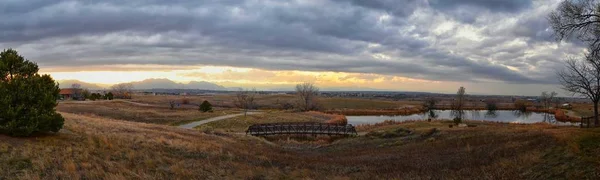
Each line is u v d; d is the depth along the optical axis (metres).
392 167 18.95
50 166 14.77
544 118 83.25
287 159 22.88
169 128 36.81
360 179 16.08
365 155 25.95
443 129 36.09
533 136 21.70
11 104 19.00
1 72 19.80
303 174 17.16
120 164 16.30
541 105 125.12
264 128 44.38
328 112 90.12
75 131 23.20
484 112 106.62
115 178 13.90
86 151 17.56
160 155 19.30
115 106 74.81
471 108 118.62
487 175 14.65
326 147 34.56
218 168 17.53
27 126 18.80
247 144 32.16
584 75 40.66
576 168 13.32
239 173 16.78
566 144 16.30
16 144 17.30
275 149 31.05
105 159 17.00
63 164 14.87
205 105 73.31
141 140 23.30
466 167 16.89
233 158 21.06
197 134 33.50
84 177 13.94
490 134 28.09
